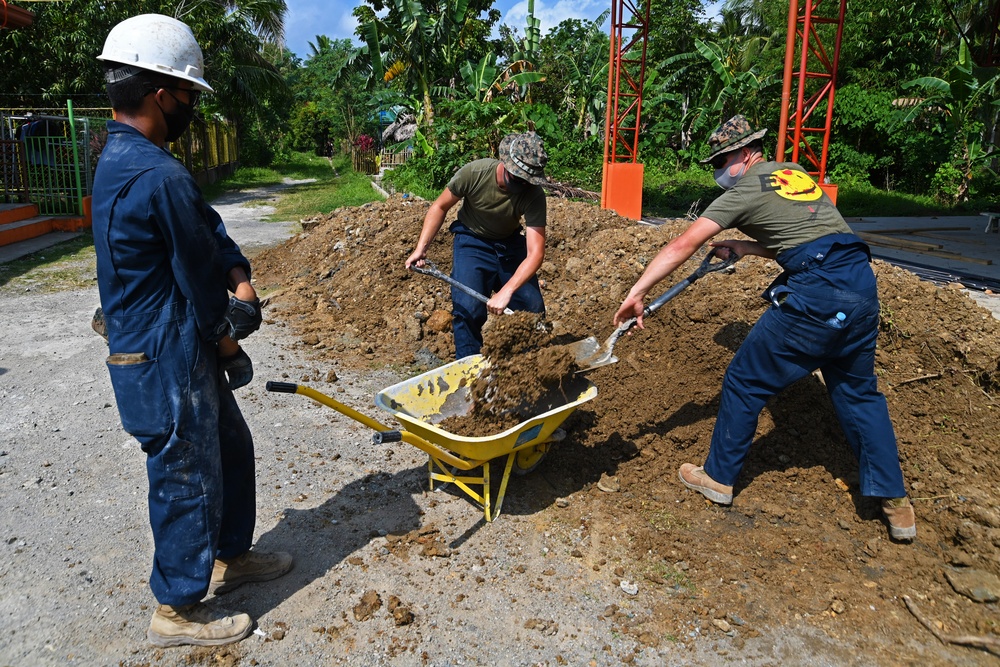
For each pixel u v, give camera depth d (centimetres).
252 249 1068
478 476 384
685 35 2567
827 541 328
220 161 2656
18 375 534
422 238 418
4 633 272
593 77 2234
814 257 304
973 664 263
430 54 1966
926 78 1852
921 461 364
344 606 291
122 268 231
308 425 452
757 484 366
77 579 304
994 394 393
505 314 381
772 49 2386
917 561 313
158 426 240
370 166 3053
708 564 315
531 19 2141
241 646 269
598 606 293
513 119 1748
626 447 397
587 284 581
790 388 404
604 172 1359
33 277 862
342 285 693
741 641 274
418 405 360
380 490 378
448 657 266
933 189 2089
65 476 388
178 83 239
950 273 845
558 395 367
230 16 2030
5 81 1688
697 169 2319
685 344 455
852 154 2186
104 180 229
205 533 255
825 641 274
